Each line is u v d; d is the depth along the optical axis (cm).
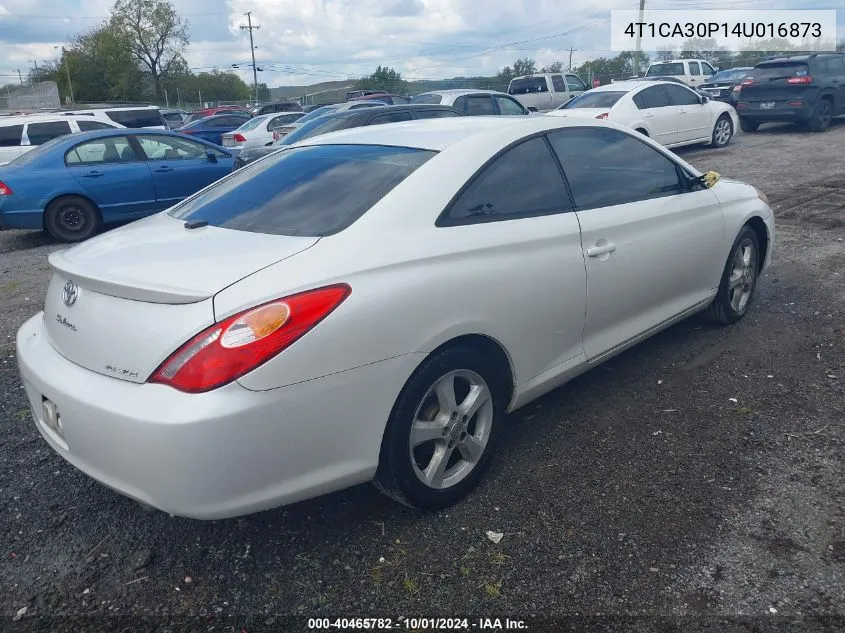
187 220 329
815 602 248
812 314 516
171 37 7706
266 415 239
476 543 288
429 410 297
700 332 497
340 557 283
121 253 285
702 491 314
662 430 369
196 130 2297
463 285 293
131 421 237
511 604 256
